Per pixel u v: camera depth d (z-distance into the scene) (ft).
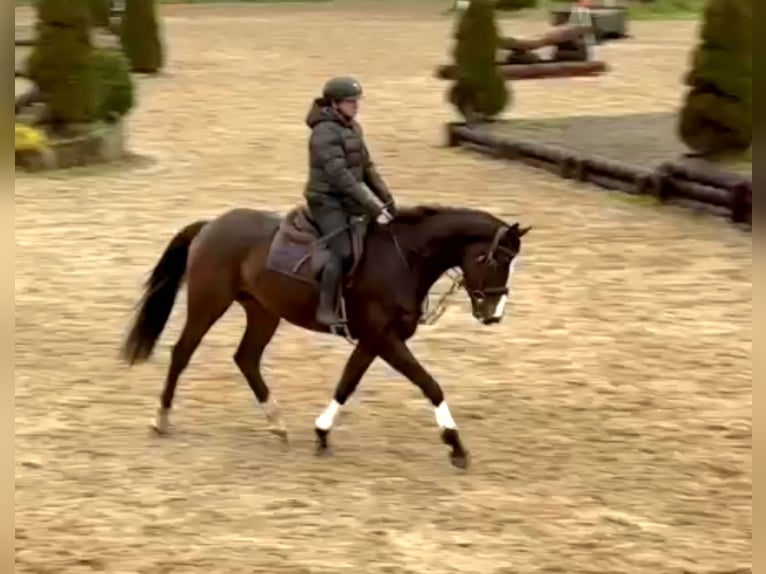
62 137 72.08
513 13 156.97
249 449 31.17
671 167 59.57
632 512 26.99
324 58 119.55
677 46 127.85
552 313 42.93
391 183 65.26
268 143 77.77
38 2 71.46
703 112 61.62
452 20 155.12
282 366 37.58
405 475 29.30
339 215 29.27
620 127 79.41
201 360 38.24
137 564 24.43
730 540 25.46
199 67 113.80
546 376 36.55
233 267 30.94
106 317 42.86
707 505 27.32
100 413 33.78
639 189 61.16
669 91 98.17
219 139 79.36
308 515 26.94
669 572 24.03
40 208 60.18
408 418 33.22
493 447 31.01
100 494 28.19
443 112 89.15
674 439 31.45
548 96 95.86
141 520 26.68
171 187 65.10
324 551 25.03
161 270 31.94
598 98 94.84
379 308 29.07
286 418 33.32
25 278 47.78
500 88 79.97
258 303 31.40
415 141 78.23
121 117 75.61
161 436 32.07
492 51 79.41
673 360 37.81
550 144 72.79
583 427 32.37
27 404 34.40
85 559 24.62
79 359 38.42
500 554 24.88
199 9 175.94
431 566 24.30
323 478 29.14
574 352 38.75
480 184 65.05
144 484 28.81
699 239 52.95
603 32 132.77
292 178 66.95
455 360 38.06
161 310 31.89
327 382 36.14
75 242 53.47
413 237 29.32
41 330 41.32
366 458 30.48
